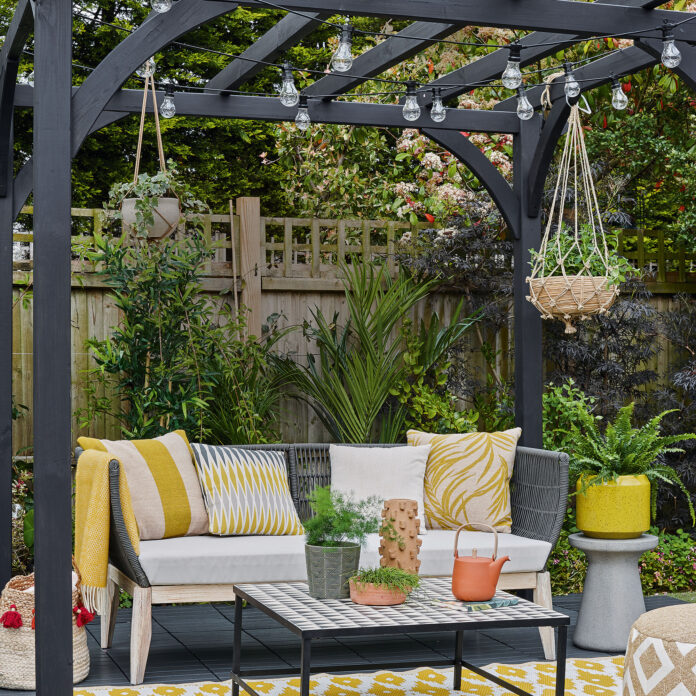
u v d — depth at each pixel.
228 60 12.12
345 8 3.41
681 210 7.00
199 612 5.20
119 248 5.45
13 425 5.70
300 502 4.97
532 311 5.22
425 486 4.93
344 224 6.40
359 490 4.88
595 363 6.45
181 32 3.31
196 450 4.65
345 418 6.00
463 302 6.55
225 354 5.80
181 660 4.27
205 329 5.67
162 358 5.55
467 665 3.77
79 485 4.24
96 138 11.43
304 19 3.91
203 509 4.54
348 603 3.40
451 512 4.82
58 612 3.07
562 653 3.30
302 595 3.54
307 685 3.01
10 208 4.77
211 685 3.87
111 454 4.19
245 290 6.10
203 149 12.14
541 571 4.45
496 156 7.17
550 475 4.64
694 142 7.02
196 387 5.66
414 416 6.18
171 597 4.02
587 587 4.59
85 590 3.99
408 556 3.63
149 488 4.42
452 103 8.15
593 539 4.54
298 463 5.05
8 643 3.88
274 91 12.08
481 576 3.46
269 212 12.48
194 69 12.05
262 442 5.73
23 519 5.50
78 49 11.88
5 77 4.18
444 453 4.95
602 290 4.45
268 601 3.42
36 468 3.07
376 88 7.64
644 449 4.70
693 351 6.65
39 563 3.06
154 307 5.57
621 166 7.18
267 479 4.71
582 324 6.37
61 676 3.07
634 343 6.67
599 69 4.66
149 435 5.54
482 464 4.87
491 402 6.42
